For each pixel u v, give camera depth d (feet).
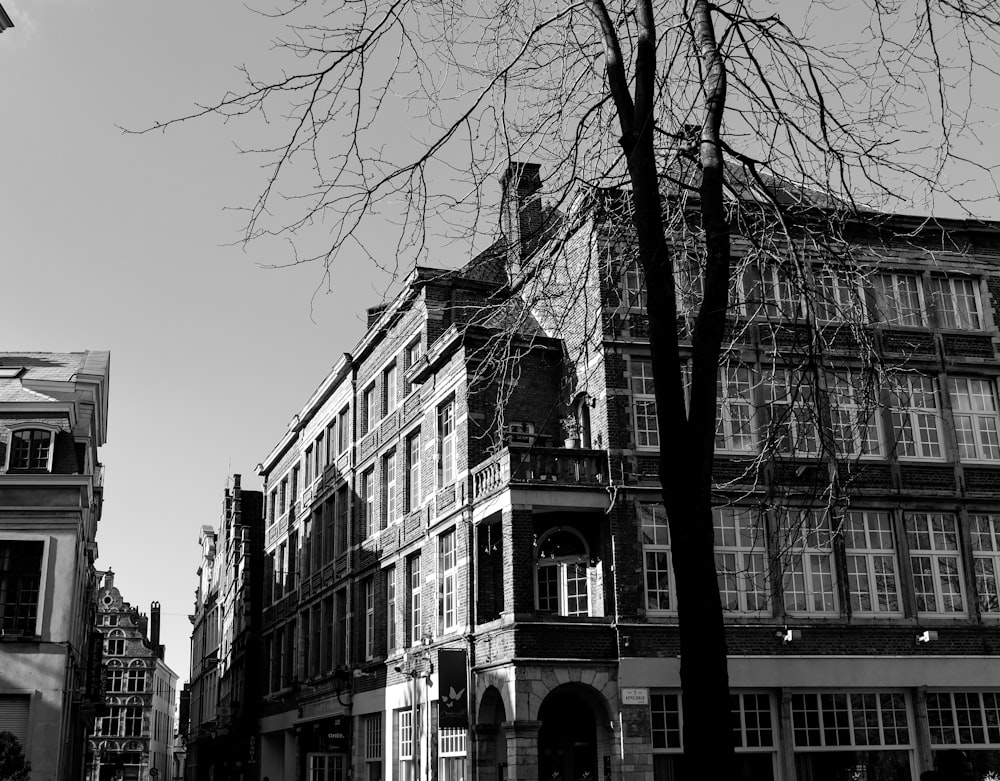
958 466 76.23
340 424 118.62
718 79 21.13
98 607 269.03
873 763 69.72
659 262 19.72
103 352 117.80
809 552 71.97
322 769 112.88
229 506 187.62
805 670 69.21
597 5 21.84
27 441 94.02
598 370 72.54
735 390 72.02
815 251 25.98
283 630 136.98
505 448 69.62
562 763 69.05
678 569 18.66
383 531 97.50
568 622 67.05
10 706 86.33
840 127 23.36
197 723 221.25
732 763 17.70
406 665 86.69
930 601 73.51
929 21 21.16
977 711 72.54
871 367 26.07
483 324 26.84
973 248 80.48
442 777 78.33
